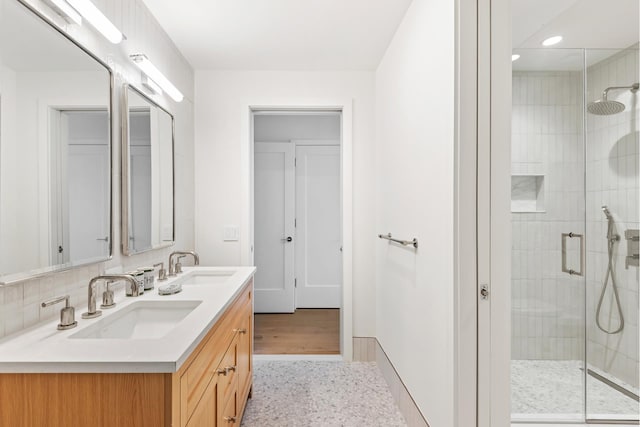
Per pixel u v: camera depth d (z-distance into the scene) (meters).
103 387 0.81
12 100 0.99
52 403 0.81
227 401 1.43
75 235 1.27
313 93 2.73
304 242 4.09
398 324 2.05
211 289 1.56
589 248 2.26
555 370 2.27
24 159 1.04
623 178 2.19
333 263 4.12
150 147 1.88
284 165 4.02
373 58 2.53
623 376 2.15
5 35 0.97
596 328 2.24
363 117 2.75
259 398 2.15
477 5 1.30
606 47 2.22
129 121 1.63
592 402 2.00
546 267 2.30
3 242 0.96
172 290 1.47
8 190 0.98
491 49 1.31
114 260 1.54
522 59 2.27
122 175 1.59
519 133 2.31
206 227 2.70
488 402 1.29
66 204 1.22
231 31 2.15
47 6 1.14
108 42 1.50
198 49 2.38
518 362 2.29
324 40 2.26
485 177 1.30
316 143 4.06
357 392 2.24
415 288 1.75
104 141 1.45
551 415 1.92
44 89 1.12
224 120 2.71
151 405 0.81
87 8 1.21
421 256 1.66
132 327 1.33
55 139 1.17
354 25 2.07
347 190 2.73
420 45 1.69
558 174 2.31
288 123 4.07
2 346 0.90
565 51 2.25
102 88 1.44
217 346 1.25
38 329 1.04
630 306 2.15
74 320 1.08
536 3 1.74
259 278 3.99
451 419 1.31
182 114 2.44
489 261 1.30
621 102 2.20
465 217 1.29
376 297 2.70
